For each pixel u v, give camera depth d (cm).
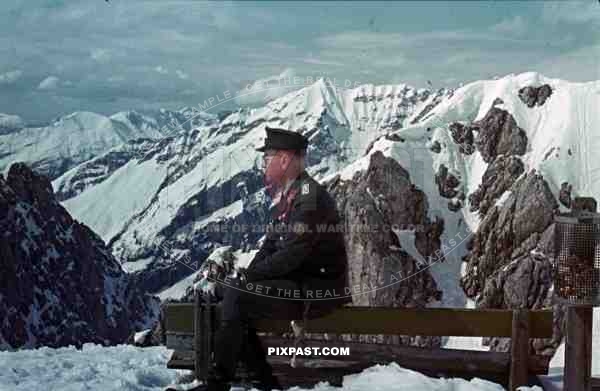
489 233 6562
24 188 8819
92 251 8569
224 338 413
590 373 379
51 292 8069
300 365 436
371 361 440
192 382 445
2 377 458
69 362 515
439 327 437
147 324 7606
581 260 371
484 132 7788
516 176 7356
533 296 6000
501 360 432
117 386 432
